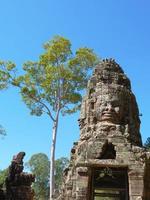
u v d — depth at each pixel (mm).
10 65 37219
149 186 19625
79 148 20250
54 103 38469
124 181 20406
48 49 38531
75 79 38094
